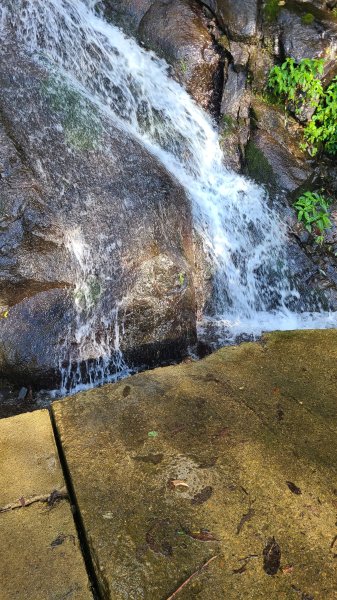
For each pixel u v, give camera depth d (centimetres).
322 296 519
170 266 413
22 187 404
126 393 265
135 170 457
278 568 181
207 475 216
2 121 436
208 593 173
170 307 415
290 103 566
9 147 419
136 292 402
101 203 425
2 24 524
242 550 186
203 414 249
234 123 567
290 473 218
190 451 228
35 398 383
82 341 390
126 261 407
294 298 527
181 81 561
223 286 520
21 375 379
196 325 459
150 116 548
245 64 563
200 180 540
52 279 391
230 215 533
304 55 540
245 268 532
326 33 549
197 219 500
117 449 230
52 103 473
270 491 209
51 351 380
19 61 497
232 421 246
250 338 477
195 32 561
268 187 541
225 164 560
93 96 532
